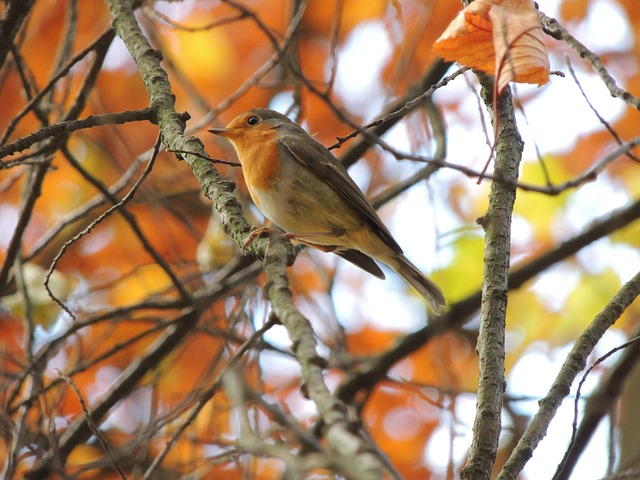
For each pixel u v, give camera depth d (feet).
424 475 41.47
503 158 22.18
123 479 25.63
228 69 45.80
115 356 43.96
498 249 21.24
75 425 34.86
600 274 44.21
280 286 15.76
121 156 43.55
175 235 46.26
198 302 34.86
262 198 32.24
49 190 46.34
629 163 44.45
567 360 20.53
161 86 24.67
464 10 19.04
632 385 37.24
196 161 23.24
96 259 46.37
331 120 45.39
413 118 34.68
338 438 11.37
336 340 37.76
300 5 35.50
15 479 32.19
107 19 44.55
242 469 32.24
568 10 44.50
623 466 33.06
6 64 37.68
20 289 32.30
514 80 17.40
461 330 43.04
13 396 29.45
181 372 42.86
